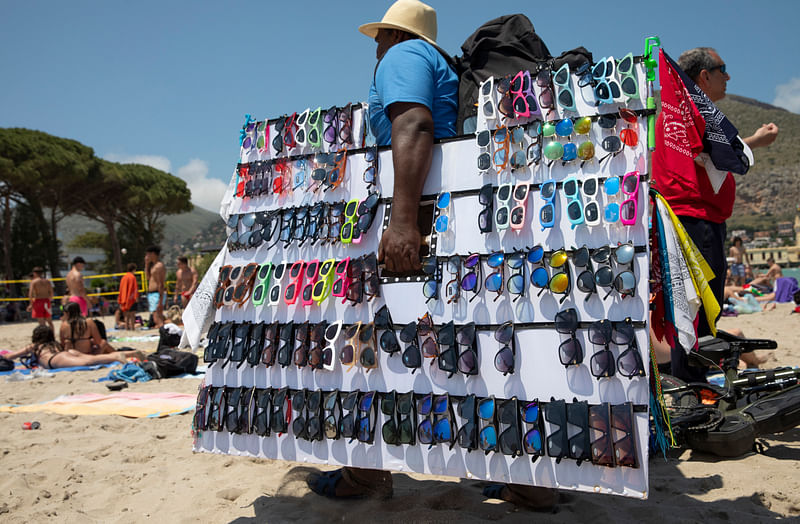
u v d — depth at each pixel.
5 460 3.52
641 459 1.67
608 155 1.83
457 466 1.92
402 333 2.02
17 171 30.66
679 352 3.48
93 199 38.75
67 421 4.60
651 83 1.81
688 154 2.72
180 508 2.65
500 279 1.90
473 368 1.90
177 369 6.96
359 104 2.28
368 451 2.06
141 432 4.21
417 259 2.04
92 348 8.27
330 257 2.23
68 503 2.80
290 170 2.39
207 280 2.51
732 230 190.38
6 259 32.09
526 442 1.80
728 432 2.93
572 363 1.77
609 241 1.80
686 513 2.29
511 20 2.39
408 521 2.26
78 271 12.68
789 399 2.92
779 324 8.55
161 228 45.50
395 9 2.46
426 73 2.18
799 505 2.38
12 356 8.28
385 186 2.18
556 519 2.27
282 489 2.81
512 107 1.99
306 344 2.17
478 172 2.04
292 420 2.18
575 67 1.93
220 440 2.33
